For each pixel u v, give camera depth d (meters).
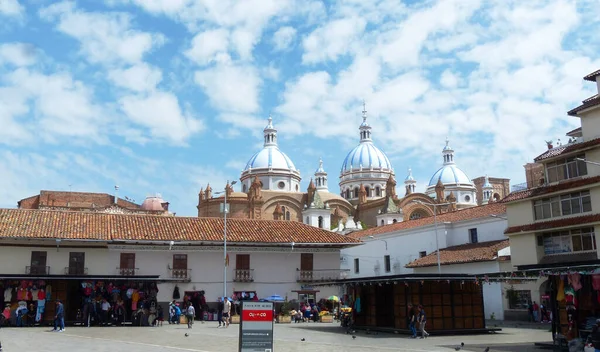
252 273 49.28
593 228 35.91
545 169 39.75
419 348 25.03
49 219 46.44
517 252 41.06
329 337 30.42
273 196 107.62
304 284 50.56
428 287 32.50
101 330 33.47
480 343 27.33
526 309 43.91
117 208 90.31
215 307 47.53
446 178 133.12
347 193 129.38
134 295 39.78
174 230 48.78
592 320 23.11
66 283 39.53
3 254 43.16
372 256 68.75
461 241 56.81
